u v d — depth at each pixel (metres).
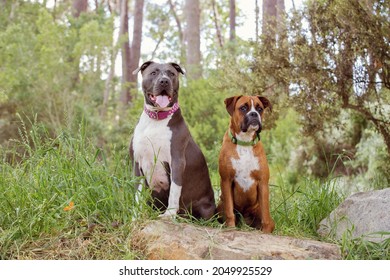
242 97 4.75
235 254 3.90
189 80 14.91
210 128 12.35
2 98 11.78
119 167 4.94
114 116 16.77
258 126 4.54
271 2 14.52
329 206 5.56
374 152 8.60
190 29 18.89
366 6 6.09
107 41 14.07
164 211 4.88
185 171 4.88
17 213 4.25
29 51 13.58
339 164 10.07
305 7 6.89
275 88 7.34
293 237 4.55
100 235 4.24
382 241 4.31
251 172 4.74
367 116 6.99
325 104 6.95
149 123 4.73
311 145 10.27
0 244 4.14
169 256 3.96
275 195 6.82
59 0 20.53
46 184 4.65
